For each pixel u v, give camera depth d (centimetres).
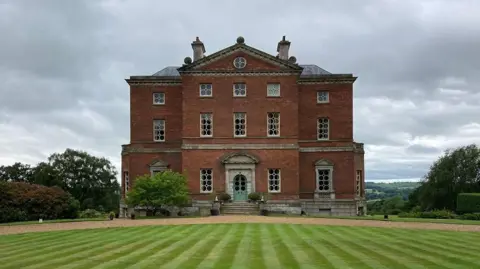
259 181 4956
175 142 5316
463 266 1630
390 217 4544
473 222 3662
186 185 4853
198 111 5016
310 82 5272
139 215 4912
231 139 4994
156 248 2109
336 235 2623
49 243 2361
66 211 4762
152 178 4647
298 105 5256
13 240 2541
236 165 4953
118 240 2447
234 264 1684
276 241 2339
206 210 4881
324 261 1738
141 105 5353
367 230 2936
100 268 1625
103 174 9438
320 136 5253
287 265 1661
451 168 6650
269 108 5009
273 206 4909
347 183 5181
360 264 1672
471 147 6731
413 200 7444
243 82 5025
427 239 2422
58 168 9131
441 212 4469
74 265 1689
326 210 5153
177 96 5359
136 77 5353
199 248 2097
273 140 4984
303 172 5212
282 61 5012
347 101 5241
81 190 9212
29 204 4538
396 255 1870
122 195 5450
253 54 5034
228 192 4938
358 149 5434
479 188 6562
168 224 3506
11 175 9162
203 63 5044
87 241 2425
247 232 2797
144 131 5334
